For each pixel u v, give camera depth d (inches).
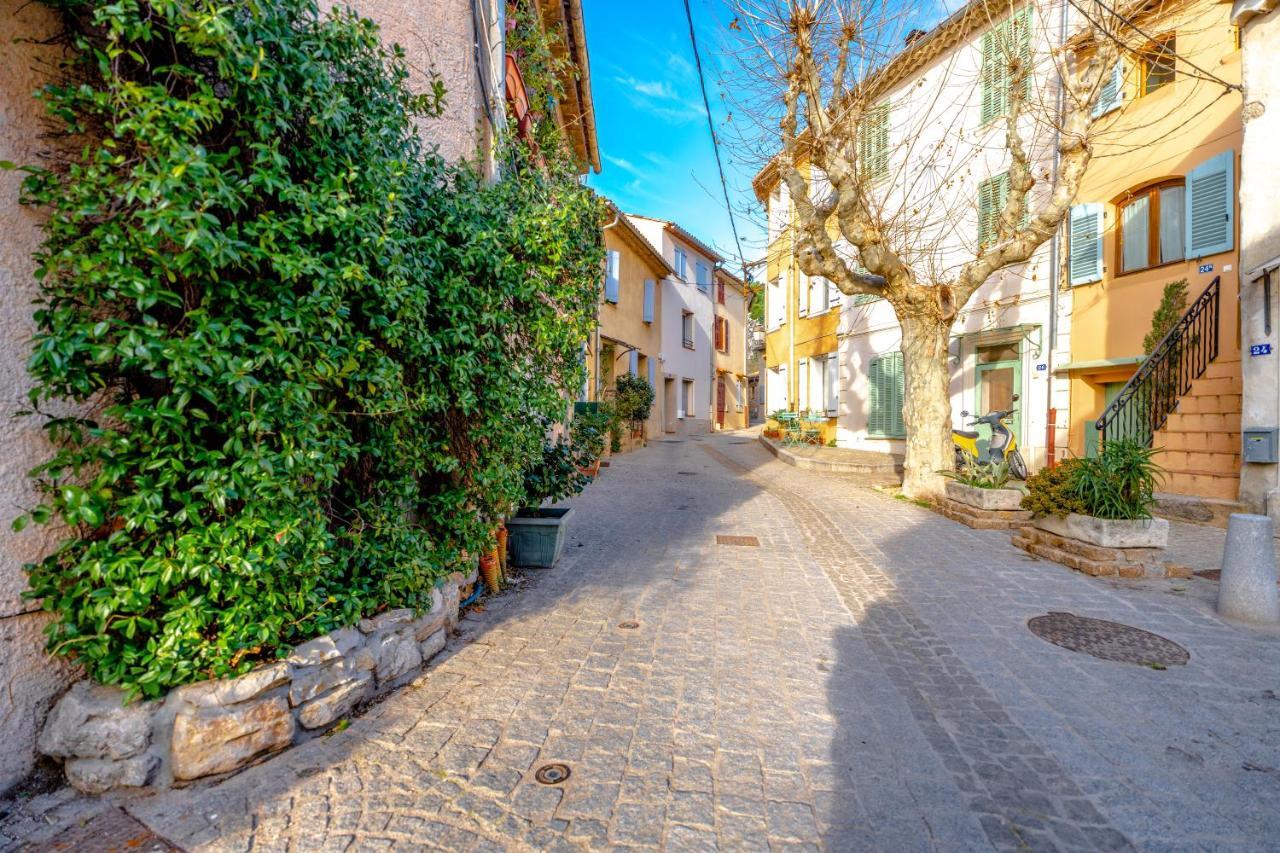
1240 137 344.8
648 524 314.2
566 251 190.9
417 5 186.1
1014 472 438.0
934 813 95.6
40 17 95.3
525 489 218.5
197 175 85.2
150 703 96.9
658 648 157.3
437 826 90.7
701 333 1167.0
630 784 101.7
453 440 163.0
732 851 86.9
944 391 386.6
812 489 441.4
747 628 172.1
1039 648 159.8
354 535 125.3
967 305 515.5
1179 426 341.4
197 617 97.4
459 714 122.6
